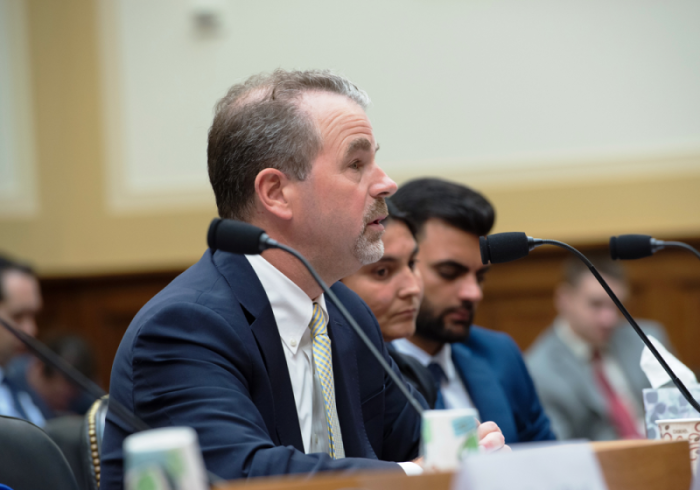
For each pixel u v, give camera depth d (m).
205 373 1.99
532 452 1.26
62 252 7.06
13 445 2.25
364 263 2.38
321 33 6.80
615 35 6.58
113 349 7.24
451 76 6.71
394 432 2.57
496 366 3.56
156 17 6.96
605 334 5.79
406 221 3.06
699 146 6.48
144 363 2.02
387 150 6.73
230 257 2.33
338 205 2.29
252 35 6.84
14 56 7.05
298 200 2.30
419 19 6.74
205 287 2.24
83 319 7.25
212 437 1.84
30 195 7.07
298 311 2.33
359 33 6.77
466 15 6.71
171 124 6.96
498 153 6.69
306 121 2.30
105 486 2.07
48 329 7.24
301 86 2.38
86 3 7.02
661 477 1.38
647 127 6.56
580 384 5.66
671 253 6.85
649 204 6.55
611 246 2.36
